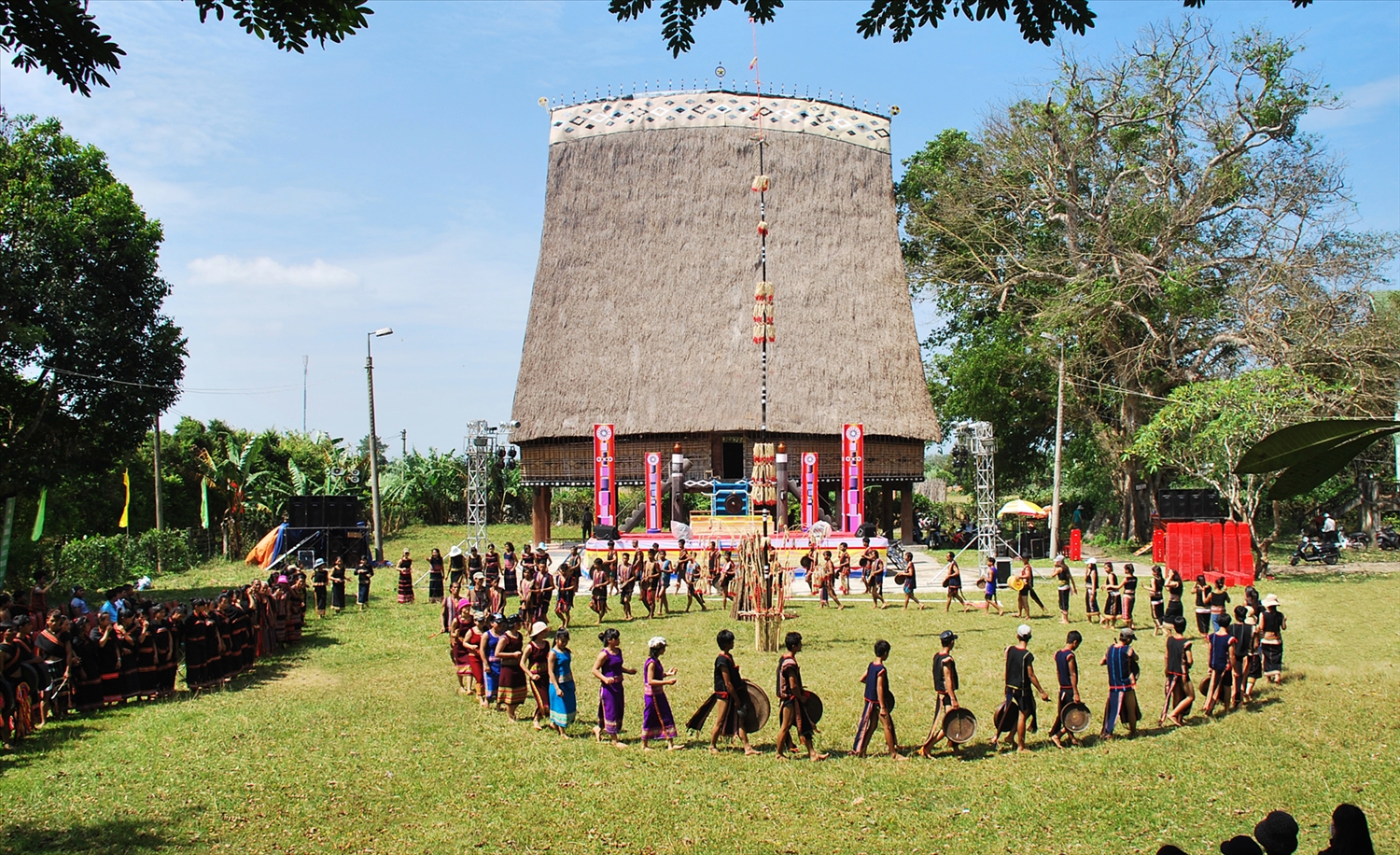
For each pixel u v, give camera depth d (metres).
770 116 44.06
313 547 37.12
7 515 28.23
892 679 17.41
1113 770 12.20
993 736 13.88
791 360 40.69
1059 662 13.33
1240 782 11.77
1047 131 45.84
